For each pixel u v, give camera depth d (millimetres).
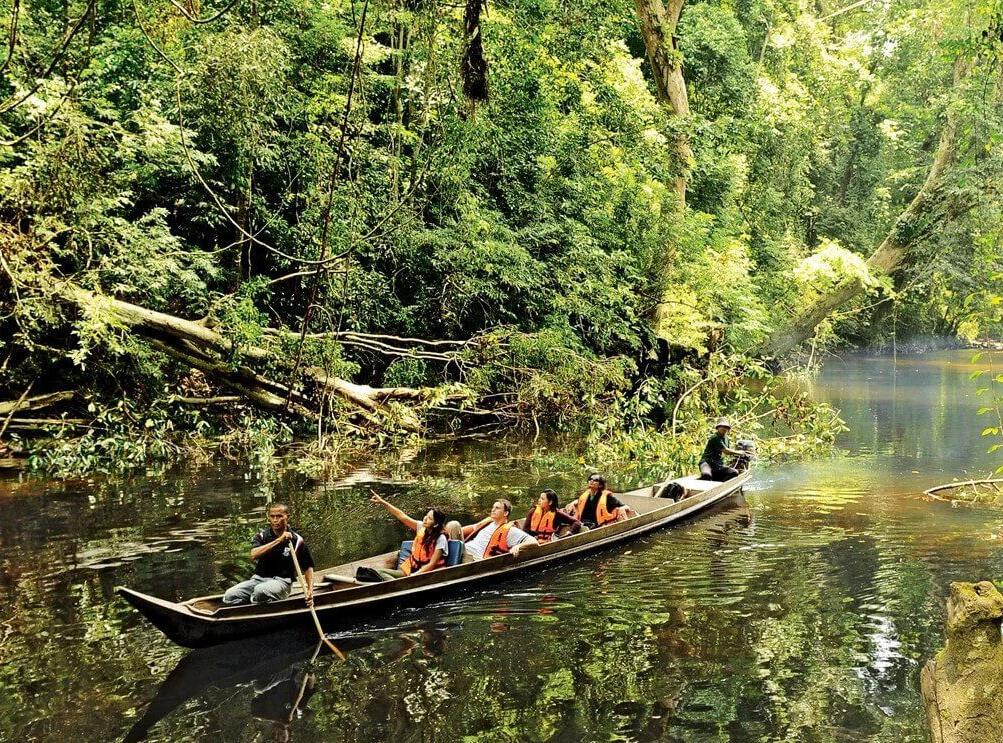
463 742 5758
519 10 22016
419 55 19703
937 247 31531
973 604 4465
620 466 15852
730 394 24438
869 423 21984
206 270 17156
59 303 14703
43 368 15867
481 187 22469
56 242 16219
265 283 17219
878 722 5969
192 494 12742
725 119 28359
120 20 17781
